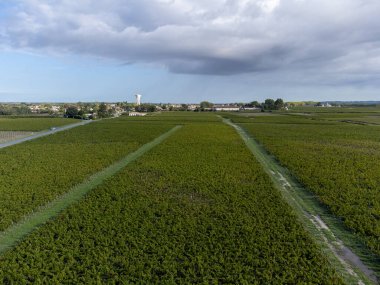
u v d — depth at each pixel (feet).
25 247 51.70
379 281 44.91
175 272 45.42
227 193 77.77
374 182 85.87
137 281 43.57
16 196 74.13
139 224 59.93
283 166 109.81
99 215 63.87
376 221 61.62
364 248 53.31
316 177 92.43
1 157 120.67
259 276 45.14
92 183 88.43
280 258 49.06
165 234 56.08
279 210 67.36
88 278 43.78
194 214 65.41
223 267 47.29
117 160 117.70
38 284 42.52
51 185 83.15
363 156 122.31
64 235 55.42
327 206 71.00
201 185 83.82
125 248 51.24
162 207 68.49
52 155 125.08
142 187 82.74
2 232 57.72
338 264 48.78
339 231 59.57
